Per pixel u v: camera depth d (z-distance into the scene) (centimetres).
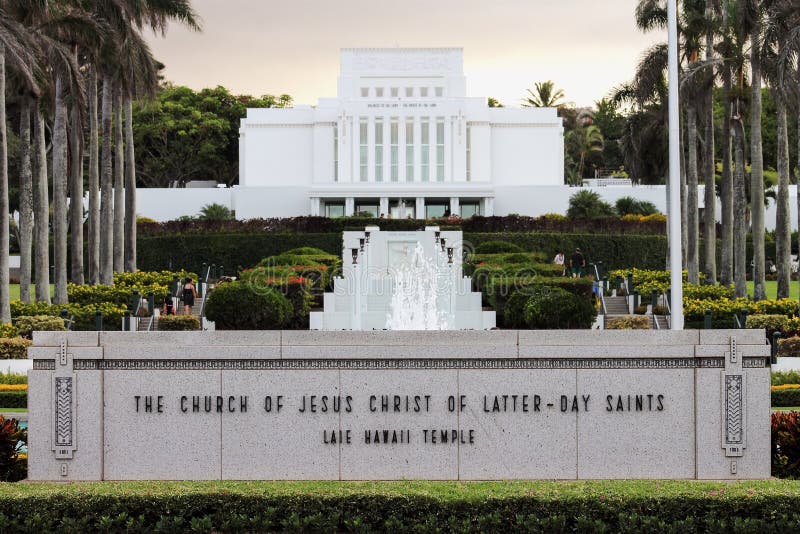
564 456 1446
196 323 3578
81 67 4769
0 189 3522
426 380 1448
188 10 4588
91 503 1265
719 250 6462
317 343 1450
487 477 1445
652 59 4547
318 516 1259
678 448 1446
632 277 4547
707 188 4916
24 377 2833
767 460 1438
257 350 1445
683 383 1449
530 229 6125
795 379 2795
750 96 4400
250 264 5869
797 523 1231
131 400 1444
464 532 1232
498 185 7269
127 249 5022
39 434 1440
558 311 2662
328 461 1445
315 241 5878
